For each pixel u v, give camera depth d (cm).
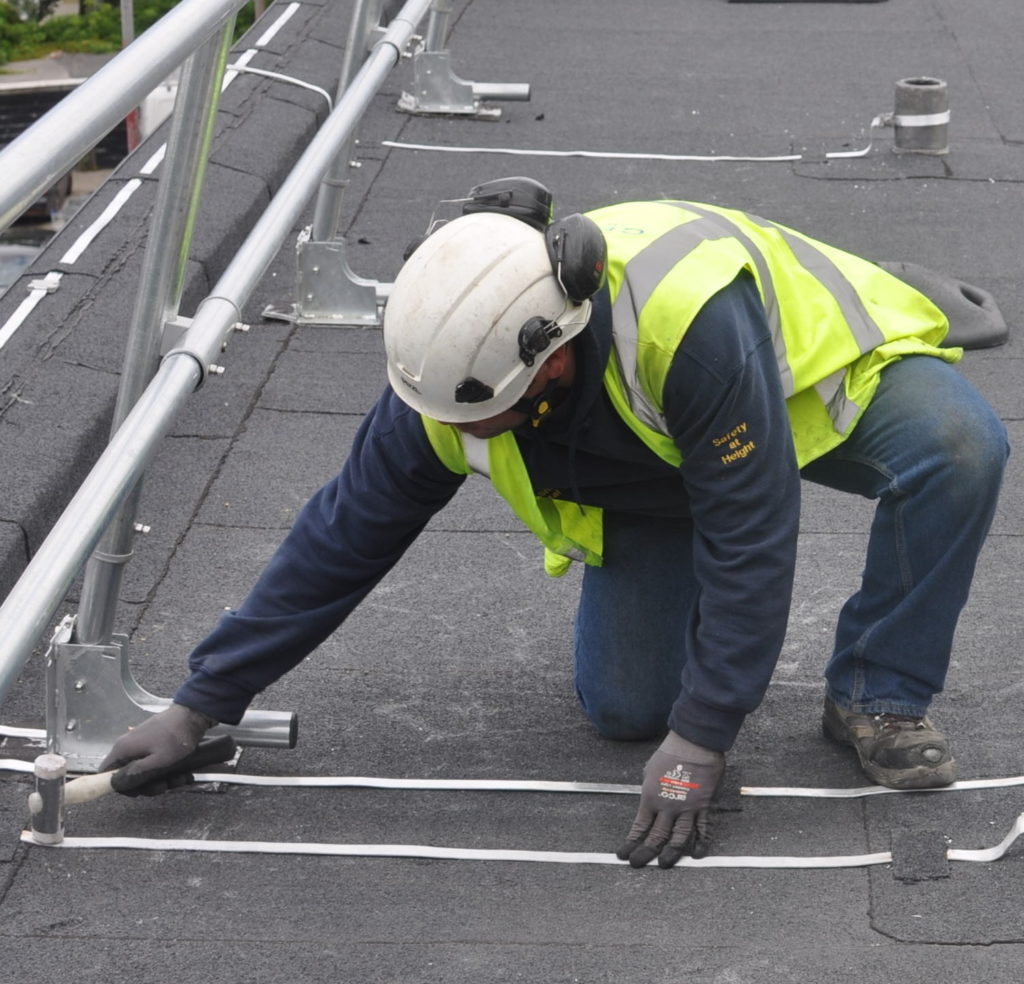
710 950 291
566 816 333
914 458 309
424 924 299
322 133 472
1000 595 426
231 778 344
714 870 313
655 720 353
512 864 317
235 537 461
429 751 356
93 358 514
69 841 322
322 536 316
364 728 365
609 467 309
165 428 286
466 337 263
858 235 704
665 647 344
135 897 306
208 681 323
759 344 283
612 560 340
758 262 302
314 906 304
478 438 287
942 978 282
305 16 980
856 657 337
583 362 279
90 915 301
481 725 367
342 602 323
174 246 306
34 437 462
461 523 470
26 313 545
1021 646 400
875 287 329
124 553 333
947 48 1020
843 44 1034
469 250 265
